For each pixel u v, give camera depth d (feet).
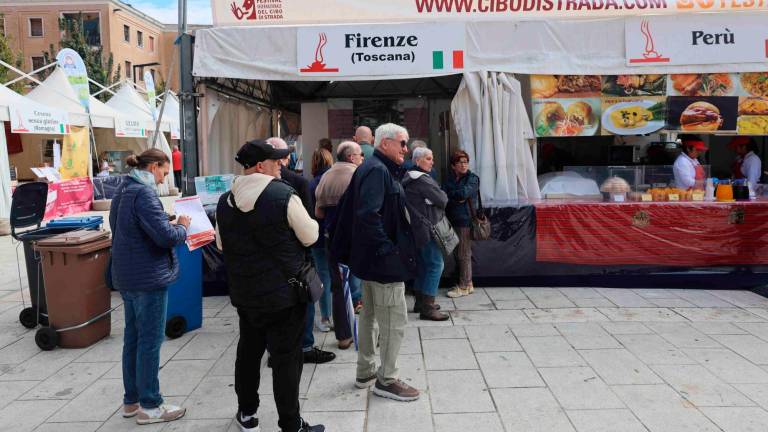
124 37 130.72
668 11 18.81
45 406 11.08
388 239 10.36
